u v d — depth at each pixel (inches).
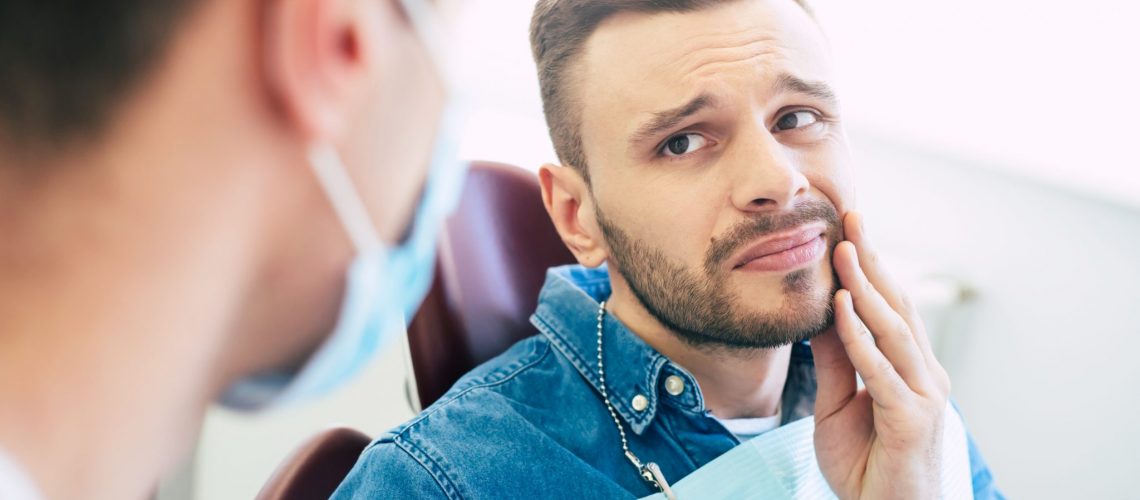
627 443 36.8
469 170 45.8
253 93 9.4
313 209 10.4
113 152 9.1
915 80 69.6
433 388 43.6
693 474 36.1
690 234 33.3
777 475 36.7
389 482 34.2
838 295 33.8
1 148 9.0
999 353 64.8
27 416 9.6
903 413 33.7
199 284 9.8
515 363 39.0
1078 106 62.7
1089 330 59.0
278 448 66.4
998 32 64.3
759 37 32.8
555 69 35.4
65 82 8.8
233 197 9.7
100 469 10.2
